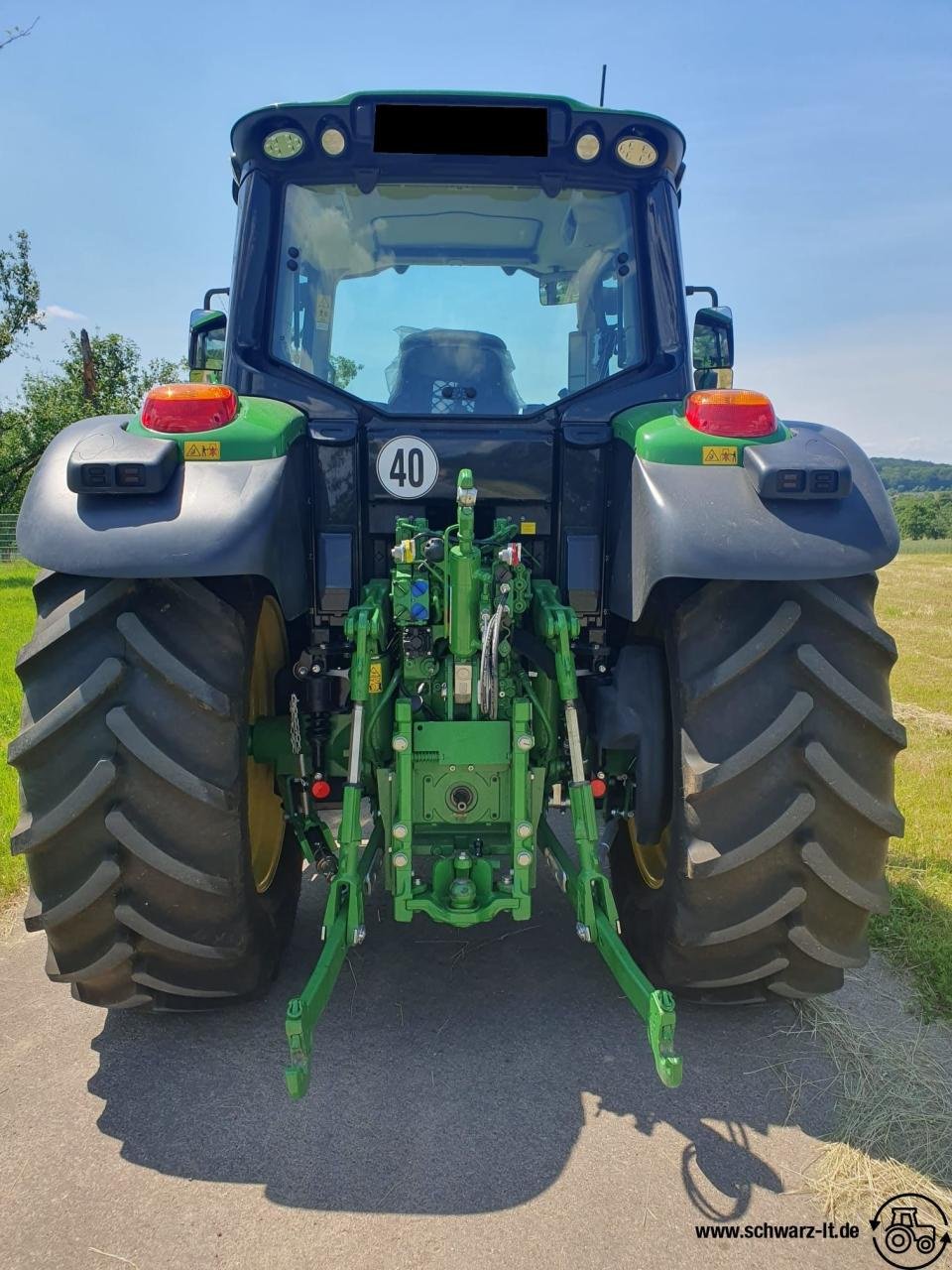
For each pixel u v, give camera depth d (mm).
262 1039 2588
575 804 2412
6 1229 1938
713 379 3479
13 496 34031
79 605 2205
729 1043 2574
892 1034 2627
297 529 2461
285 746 2689
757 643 2201
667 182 2895
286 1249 1885
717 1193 2037
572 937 3176
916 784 4875
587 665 2844
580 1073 2441
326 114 2742
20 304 29703
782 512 2203
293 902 3088
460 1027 2646
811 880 2291
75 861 2238
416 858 3404
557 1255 1869
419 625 2443
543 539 2783
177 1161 2127
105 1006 2480
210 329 3473
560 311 2936
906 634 11102
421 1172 2088
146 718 2168
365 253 2900
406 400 2877
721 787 2211
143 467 2105
